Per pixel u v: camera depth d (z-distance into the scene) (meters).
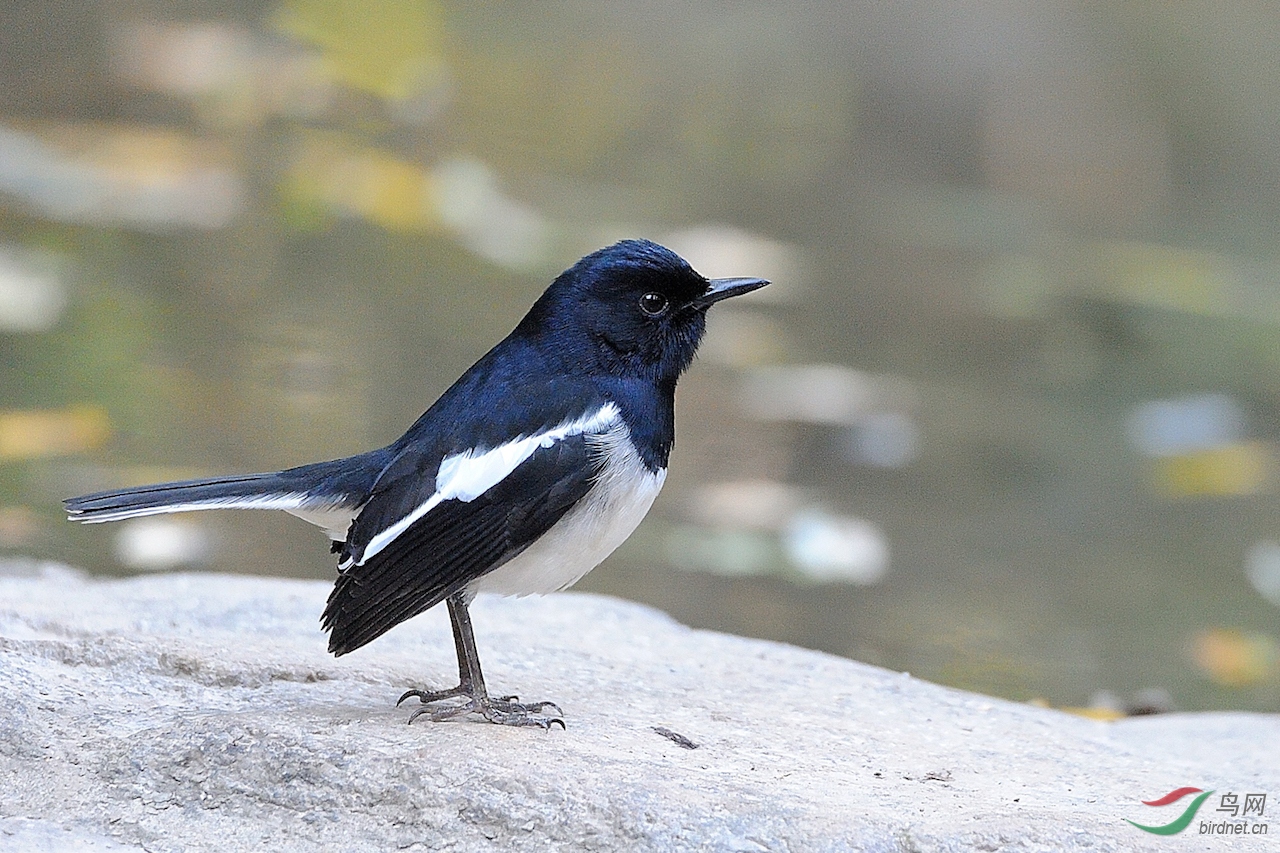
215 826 5.40
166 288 14.81
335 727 5.90
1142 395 15.64
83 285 14.77
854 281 18.47
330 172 18.61
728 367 15.55
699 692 7.15
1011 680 9.80
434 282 16.12
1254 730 7.73
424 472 6.34
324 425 12.37
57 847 5.23
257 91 20.94
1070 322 17.78
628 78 26.17
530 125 22.59
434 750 5.65
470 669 6.40
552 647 7.73
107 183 17.22
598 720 6.50
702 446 13.71
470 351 14.37
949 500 13.05
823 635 10.36
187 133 18.97
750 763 6.09
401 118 21.48
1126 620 10.83
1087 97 26.11
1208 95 26.20
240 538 11.23
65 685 6.25
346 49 23.69
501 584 6.59
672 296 6.71
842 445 13.93
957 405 15.09
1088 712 8.98
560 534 6.49
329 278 15.86
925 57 27.56
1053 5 28.97
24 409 12.15
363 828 5.37
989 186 23.36
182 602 7.84
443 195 18.72
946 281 18.80
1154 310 18.28
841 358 16.09
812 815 5.38
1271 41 27.75
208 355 13.54
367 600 6.17
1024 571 11.71
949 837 5.29
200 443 11.79
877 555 11.83
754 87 26.48
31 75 20.00
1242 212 22.97
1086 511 13.06
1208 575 11.87
